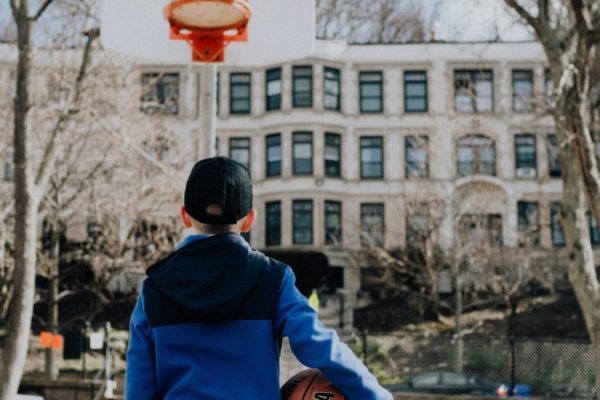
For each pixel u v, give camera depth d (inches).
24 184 518.9
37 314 1262.3
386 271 1186.6
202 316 81.3
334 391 83.7
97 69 786.2
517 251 1141.1
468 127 1334.9
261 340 82.4
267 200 1422.2
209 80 197.0
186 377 81.0
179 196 943.0
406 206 1194.0
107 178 962.1
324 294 1328.7
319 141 1408.7
